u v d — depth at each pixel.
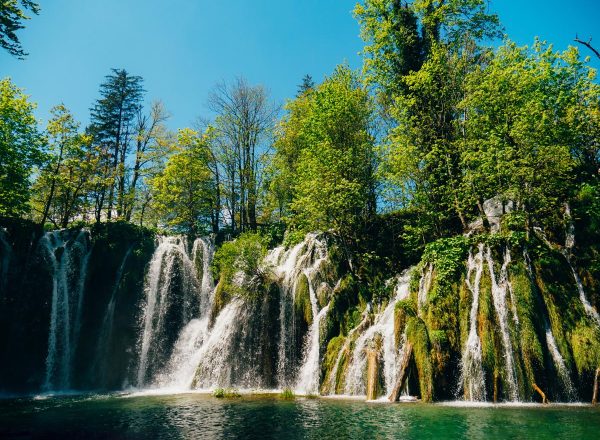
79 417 16.50
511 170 22.27
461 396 18.81
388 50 34.34
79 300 32.72
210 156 42.75
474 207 28.20
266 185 43.94
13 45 22.98
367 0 35.22
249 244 29.50
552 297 20.11
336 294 26.53
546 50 26.00
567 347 18.97
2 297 30.23
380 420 14.45
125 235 35.22
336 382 22.52
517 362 18.55
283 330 27.19
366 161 32.56
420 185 28.14
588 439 11.51
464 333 19.78
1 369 29.03
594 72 24.98
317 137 33.00
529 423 13.59
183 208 42.88
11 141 34.09
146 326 32.44
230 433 12.95
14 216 34.56
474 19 33.00
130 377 30.75
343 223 30.03
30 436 13.12
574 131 24.17
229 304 29.67
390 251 30.61
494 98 24.77
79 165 37.50
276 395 22.17
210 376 27.47
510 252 21.19
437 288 21.14
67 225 37.81
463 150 26.66
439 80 29.48
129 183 48.75
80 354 31.50
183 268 35.09
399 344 20.55
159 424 14.59
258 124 43.97
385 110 36.72
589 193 22.94
